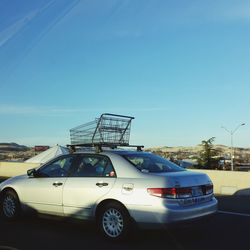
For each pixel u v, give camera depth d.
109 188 6.35
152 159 6.87
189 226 6.16
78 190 6.68
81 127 9.43
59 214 6.93
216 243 6.28
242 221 8.07
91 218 6.53
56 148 24.39
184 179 6.25
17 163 23.08
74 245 6.06
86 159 6.91
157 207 5.92
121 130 9.34
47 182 7.13
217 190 14.67
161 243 6.23
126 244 6.14
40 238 6.43
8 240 6.28
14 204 7.52
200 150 49.56
